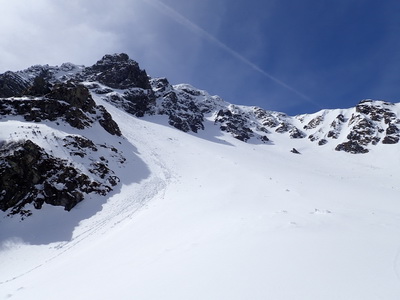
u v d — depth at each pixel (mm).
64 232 27766
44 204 30453
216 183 40969
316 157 116688
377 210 26078
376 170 93438
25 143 33688
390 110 135250
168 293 9297
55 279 16125
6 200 29578
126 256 17250
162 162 51906
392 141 114812
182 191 37500
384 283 8172
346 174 86562
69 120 45875
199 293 8922
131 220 28344
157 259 14164
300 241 13117
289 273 9492
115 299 9781
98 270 15422
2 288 18344
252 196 32156
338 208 25156
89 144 42031
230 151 78625
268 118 183125
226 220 21312
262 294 8289
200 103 170250
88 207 32062
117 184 38312
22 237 26453
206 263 11703
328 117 167500
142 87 114438
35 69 118562
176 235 19578
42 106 44812
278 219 18906
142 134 69500
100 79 109562
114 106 91438
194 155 60625
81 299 10891
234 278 9672
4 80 85812
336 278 8773
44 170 33188
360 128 129000
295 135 156125
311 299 7699
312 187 41281
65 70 126438
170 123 103812
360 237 13328
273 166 67062
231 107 182125
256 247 12922
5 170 30844
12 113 42562
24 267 22359
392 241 12352
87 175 35594
